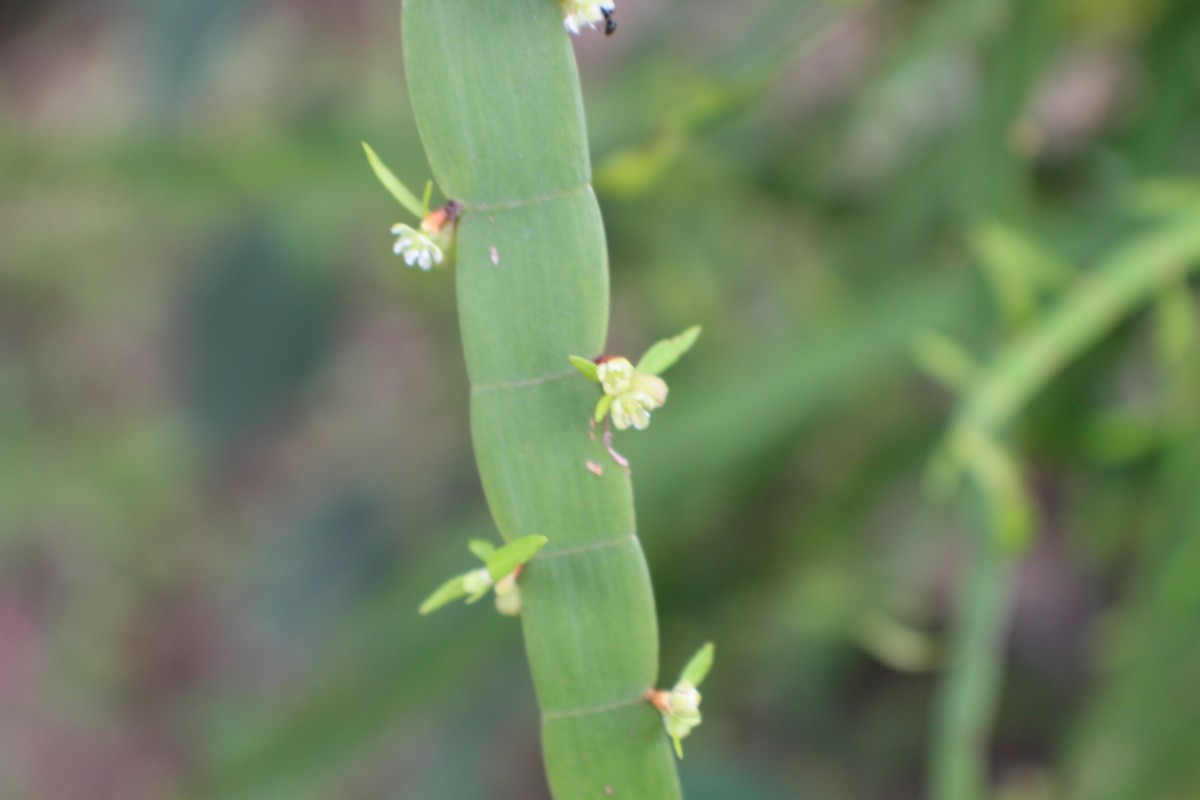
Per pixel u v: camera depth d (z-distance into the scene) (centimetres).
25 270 124
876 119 74
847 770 93
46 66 151
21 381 128
